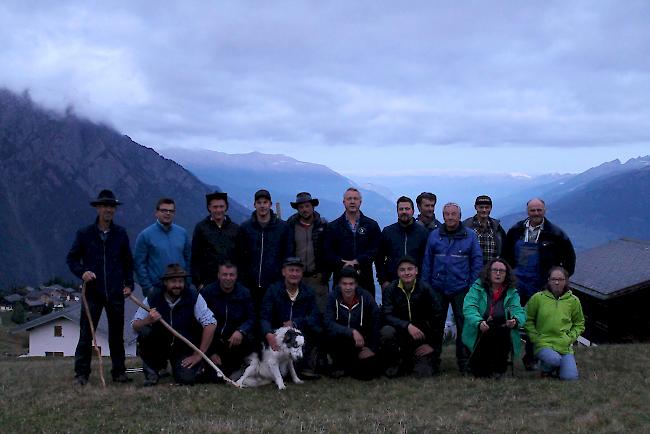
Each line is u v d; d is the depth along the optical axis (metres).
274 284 11.24
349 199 11.97
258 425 8.45
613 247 32.19
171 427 8.38
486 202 12.32
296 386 10.73
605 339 24.59
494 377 11.02
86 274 10.45
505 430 8.20
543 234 11.89
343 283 11.02
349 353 11.30
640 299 23.84
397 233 12.16
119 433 8.27
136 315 10.90
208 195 11.46
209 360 10.68
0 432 8.36
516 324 10.80
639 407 9.12
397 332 11.22
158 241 11.17
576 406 9.24
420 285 11.22
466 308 10.98
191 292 10.89
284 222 11.77
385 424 8.51
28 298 122.94
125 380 11.27
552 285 11.16
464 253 11.45
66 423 8.73
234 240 11.59
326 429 8.29
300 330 11.03
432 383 10.83
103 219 10.57
